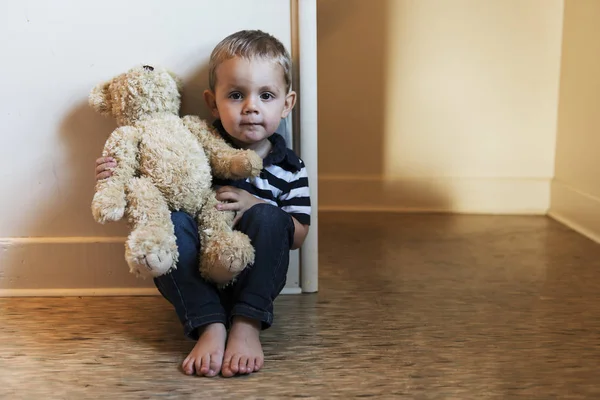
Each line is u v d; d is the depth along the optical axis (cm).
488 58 224
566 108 217
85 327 121
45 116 132
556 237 195
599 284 148
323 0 224
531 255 174
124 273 139
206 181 114
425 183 233
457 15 222
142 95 119
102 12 129
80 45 130
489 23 222
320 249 180
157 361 106
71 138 133
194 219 115
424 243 187
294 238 121
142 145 113
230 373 100
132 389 97
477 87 226
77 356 108
